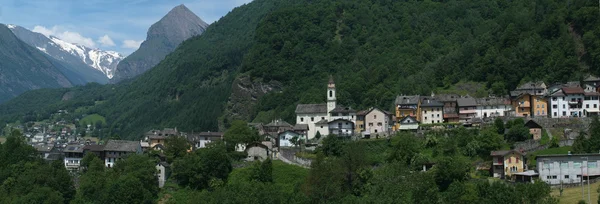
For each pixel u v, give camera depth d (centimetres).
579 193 14962
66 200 19000
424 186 15425
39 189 18288
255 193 16462
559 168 16238
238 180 18412
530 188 13862
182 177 19162
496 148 18000
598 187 14988
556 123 19900
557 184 15900
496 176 16825
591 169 16212
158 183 19150
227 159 19062
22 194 18675
